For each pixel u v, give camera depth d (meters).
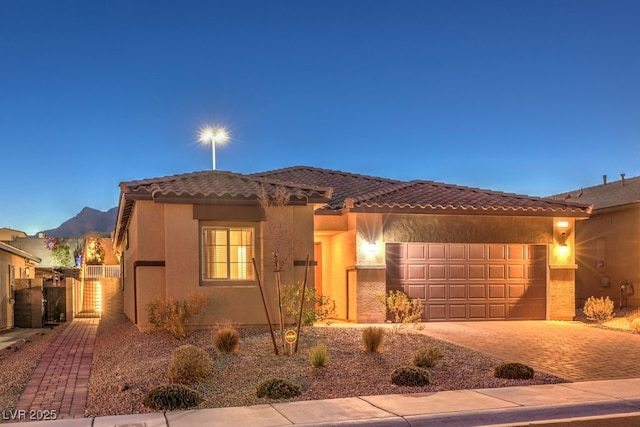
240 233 14.52
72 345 14.88
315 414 7.85
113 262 41.16
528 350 12.49
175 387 8.48
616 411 8.30
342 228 17.09
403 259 17.02
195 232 14.01
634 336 14.49
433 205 16.91
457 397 8.73
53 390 9.58
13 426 7.36
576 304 22.23
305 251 14.91
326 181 20.77
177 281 13.87
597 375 10.31
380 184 20.08
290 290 12.66
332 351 11.46
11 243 40.81
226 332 11.26
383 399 8.62
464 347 12.42
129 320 18.91
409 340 12.83
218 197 13.97
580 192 24.69
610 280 20.78
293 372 10.05
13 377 10.61
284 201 13.23
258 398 8.70
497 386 9.49
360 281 16.42
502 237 17.61
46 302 22.23
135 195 14.05
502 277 17.73
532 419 7.90
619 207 20.17
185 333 13.08
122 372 10.47
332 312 13.52
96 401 8.76
